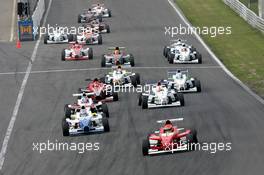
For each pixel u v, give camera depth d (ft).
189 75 529.45
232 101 438.40
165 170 309.83
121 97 458.09
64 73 558.15
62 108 442.91
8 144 370.73
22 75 558.15
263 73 535.19
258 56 606.96
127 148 346.95
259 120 389.60
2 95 490.08
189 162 317.83
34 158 343.87
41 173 321.52
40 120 415.85
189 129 356.18
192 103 434.71
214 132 367.86
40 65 597.93
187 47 590.14
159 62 587.68
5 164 338.54
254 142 346.54
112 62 579.89
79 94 408.26
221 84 492.95
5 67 596.70
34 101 467.11
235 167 309.42
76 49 613.52
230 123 385.09
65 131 374.02
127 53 638.12
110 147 350.64
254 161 317.01
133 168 316.19
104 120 376.27
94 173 314.76
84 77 538.06
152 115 408.67
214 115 403.95
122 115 411.95
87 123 373.20
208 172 304.30
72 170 321.52
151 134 344.28
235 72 543.39
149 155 331.77
